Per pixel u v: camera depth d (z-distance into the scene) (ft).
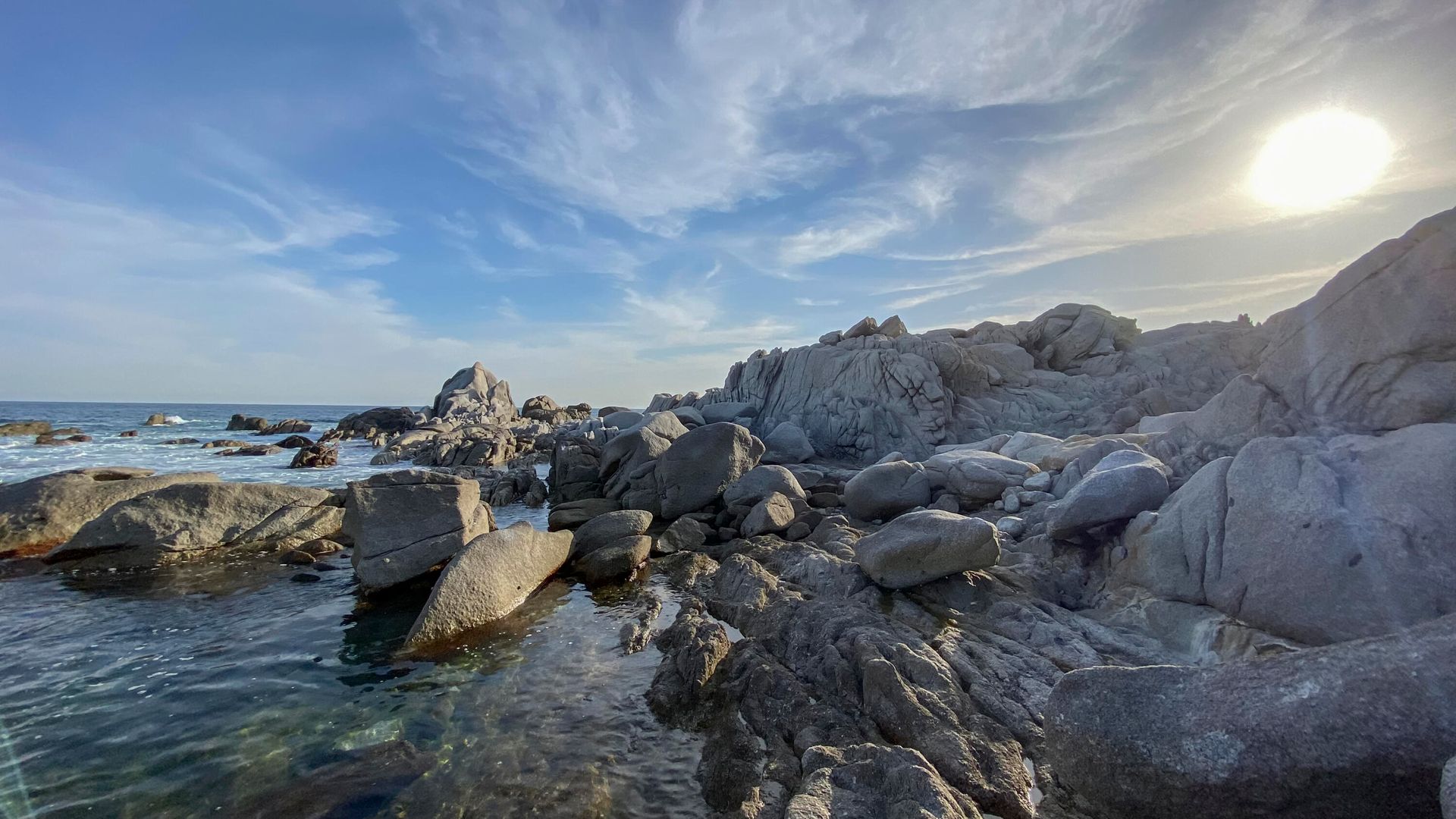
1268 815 14.14
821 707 23.30
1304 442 27.45
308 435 199.00
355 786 19.98
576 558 46.68
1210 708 15.44
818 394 103.76
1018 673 24.75
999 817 17.62
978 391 103.19
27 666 29.04
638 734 23.38
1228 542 27.04
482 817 18.67
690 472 60.70
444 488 43.37
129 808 18.94
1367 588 22.40
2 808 18.85
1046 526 36.91
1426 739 12.55
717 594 38.88
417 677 28.07
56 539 48.14
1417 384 29.99
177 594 39.65
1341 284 34.04
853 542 43.06
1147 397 93.45
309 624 34.58
